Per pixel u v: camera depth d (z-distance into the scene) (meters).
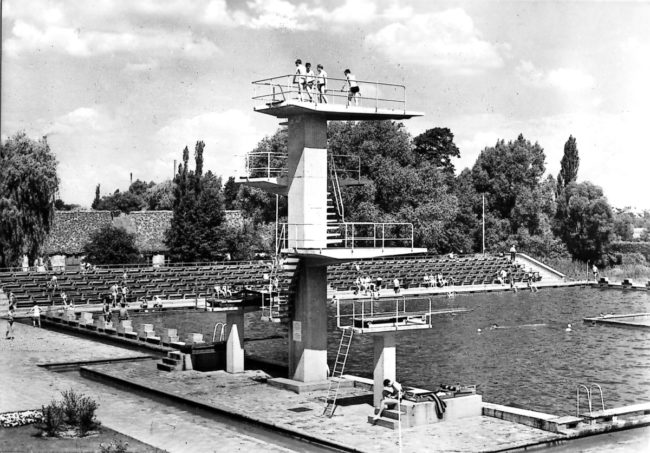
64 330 63.12
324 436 29.73
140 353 50.66
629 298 92.06
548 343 58.19
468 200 124.50
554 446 29.11
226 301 41.66
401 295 89.88
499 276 104.50
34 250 90.94
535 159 130.38
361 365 49.28
